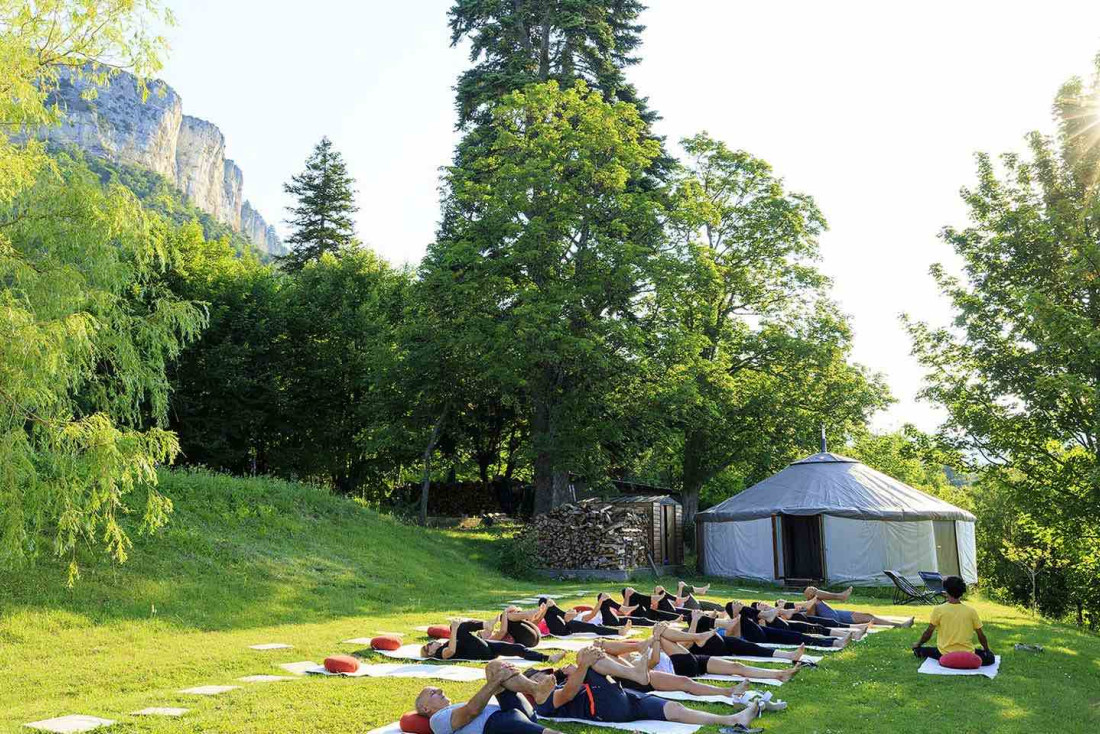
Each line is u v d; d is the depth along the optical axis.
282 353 35.69
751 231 31.56
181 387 33.41
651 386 26.20
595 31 31.27
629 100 32.25
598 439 26.36
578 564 23.67
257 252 56.12
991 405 17.05
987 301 17.09
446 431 31.19
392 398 29.47
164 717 6.53
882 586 22.00
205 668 8.95
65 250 10.02
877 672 8.60
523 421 33.94
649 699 6.50
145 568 13.79
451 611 14.78
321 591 15.36
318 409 36.59
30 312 8.93
